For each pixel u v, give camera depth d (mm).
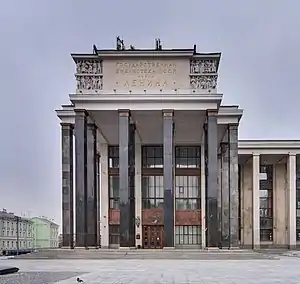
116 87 48500
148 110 47938
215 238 46594
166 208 46312
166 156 47125
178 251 42344
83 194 47250
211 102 47688
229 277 20172
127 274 22031
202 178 61906
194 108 47750
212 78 48438
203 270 25125
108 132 57875
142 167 63156
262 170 79438
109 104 47969
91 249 45312
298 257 44031
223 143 58938
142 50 48562
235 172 52875
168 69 48719
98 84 48531
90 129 51469
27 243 116875
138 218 60906
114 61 48781
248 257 39969
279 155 72375
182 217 61625
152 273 22719
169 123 47625
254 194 70875
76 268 27156
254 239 70812
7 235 103688
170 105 47812
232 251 42938
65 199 52844
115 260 37750
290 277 20219
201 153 62688
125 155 47281
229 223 52625
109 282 17703
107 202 62125
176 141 62406
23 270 25281
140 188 61938
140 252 41969
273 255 47469
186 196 62344
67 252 42500
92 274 22031
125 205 46438
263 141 71000
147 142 63000
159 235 60812
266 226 77812
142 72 48719
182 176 62875
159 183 62781
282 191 77875
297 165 77938
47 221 126625
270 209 78375
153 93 47875
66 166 53406
